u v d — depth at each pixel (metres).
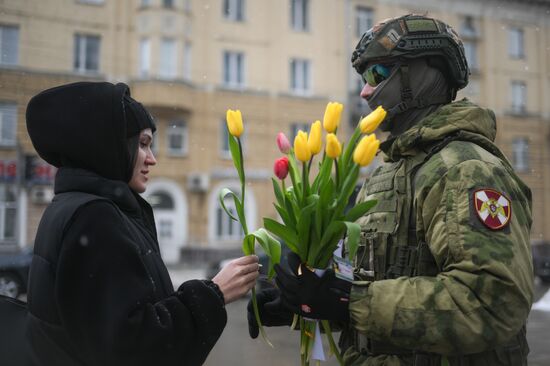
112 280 1.29
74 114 1.46
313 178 1.48
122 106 1.48
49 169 15.98
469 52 19.59
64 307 1.28
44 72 15.89
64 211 1.36
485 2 19.56
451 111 1.44
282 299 1.35
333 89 18.56
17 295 8.81
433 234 1.31
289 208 1.39
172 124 17.95
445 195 1.31
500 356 1.33
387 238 1.46
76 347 1.30
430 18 1.55
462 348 1.21
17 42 15.64
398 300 1.23
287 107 18.44
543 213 19.98
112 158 1.48
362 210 1.34
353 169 1.32
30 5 15.78
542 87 20.14
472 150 1.35
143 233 1.53
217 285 1.43
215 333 1.38
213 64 18.08
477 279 1.20
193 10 17.89
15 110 15.54
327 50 18.62
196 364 1.36
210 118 18.06
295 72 18.58
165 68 17.45
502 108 19.73
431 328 1.20
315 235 1.35
